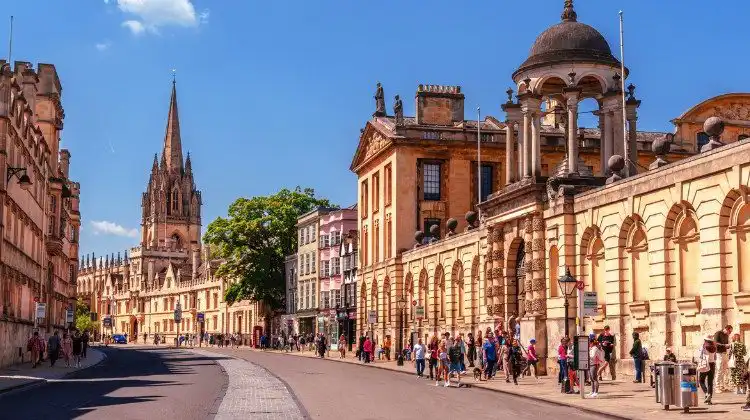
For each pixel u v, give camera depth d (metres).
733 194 28.08
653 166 33.69
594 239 37.03
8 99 46.28
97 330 195.00
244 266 106.50
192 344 141.88
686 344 30.52
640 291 33.84
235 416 22.12
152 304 185.25
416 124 70.25
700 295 29.81
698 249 30.36
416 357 42.56
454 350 36.06
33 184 60.00
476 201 68.75
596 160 70.19
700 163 29.52
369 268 74.19
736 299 27.83
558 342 39.00
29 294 58.94
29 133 55.97
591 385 28.27
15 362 52.56
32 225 59.94
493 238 46.00
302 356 74.75
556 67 43.28
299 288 101.94
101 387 33.81
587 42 43.66
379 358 66.88
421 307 55.91
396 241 67.50
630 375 33.53
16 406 25.33
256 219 104.00
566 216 38.59
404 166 68.00
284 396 28.83
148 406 25.05
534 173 42.69
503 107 46.62
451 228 58.59
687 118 60.47
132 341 196.00
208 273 153.25
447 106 71.62
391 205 69.19
